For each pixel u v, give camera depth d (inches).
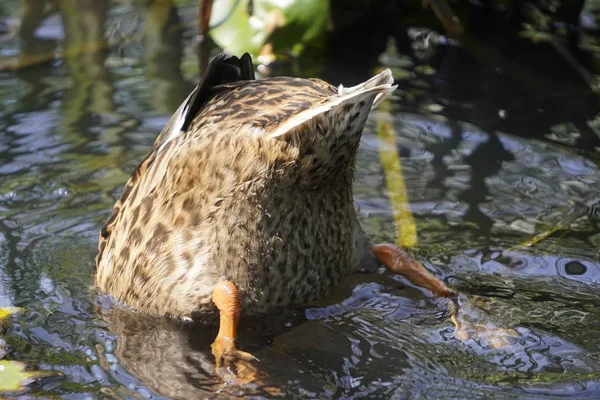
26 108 529.7
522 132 511.2
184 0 715.4
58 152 483.5
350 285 386.0
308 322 356.5
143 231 358.9
